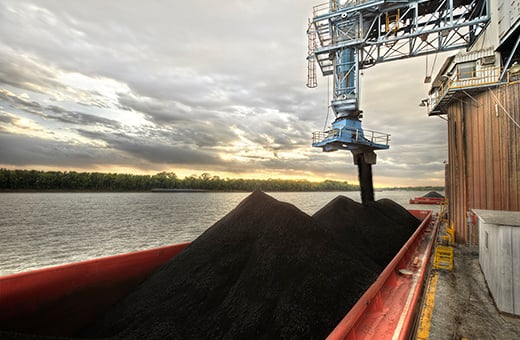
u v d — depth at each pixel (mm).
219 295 4539
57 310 4430
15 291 3965
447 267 8516
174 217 45469
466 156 14062
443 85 15844
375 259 7676
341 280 4688
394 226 10992
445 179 31359
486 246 7691
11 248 22812
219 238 5918
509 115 11531
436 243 11992
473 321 5285
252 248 5457
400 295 4973
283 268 4734
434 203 59469
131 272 5711
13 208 62312
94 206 70125
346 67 16281
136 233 29953
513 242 5754
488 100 12570
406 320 4020
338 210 10094
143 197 129375
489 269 7090
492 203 12227
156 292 4926
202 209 62031
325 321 3930
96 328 4594
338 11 16203
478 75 13367
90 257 19984
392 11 16328
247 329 3785
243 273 4855
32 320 4121
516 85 11367
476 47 15117
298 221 5832
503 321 5312
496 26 12781
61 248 22859
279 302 4137
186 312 4258
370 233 9211
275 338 3670
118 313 4730
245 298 4320
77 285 4738
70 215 48375
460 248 12352
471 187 13594
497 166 12023
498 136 12000
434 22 16703
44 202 85688
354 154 15477
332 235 6059
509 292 5633
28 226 35281
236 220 6375
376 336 3598
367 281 4941
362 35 15766
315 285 4406
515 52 12547
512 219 6492
